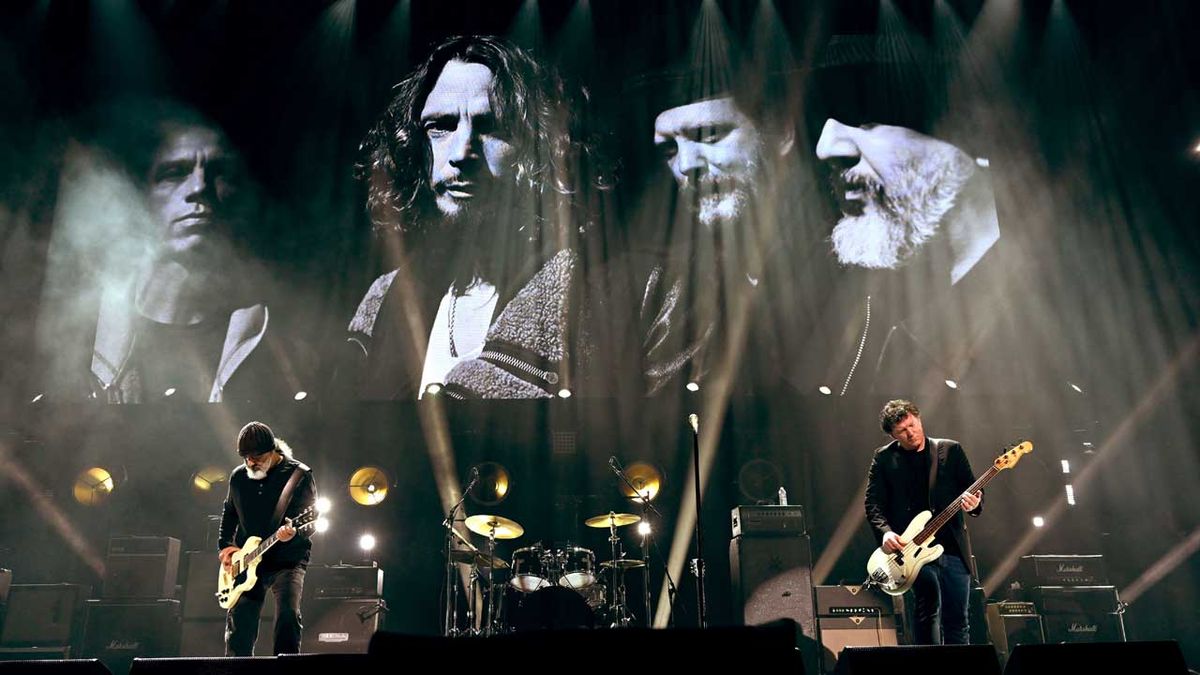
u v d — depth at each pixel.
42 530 8.25
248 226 8.54
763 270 8.43
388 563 8.37
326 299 8.41
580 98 8.76
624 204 8.56
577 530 8.40
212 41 8.90
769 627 2.19
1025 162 8.62
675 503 8.47
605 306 8.38
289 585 4.49
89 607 7.02
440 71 8.85
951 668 3.19
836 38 8.84
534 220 8.54
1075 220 8.53
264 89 8.83
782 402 8.34
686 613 8.27
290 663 3.32
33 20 8.80
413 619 8.29
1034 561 7.41
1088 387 8.31
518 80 8.80
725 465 8.45
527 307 8.36
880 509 4.65
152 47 8.87
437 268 8.47
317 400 8.23
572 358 8.27
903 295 8.40
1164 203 8.56
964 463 4.65
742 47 8.83
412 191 8.62
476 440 8.55
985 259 8.41
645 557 7.55
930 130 8.66
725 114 8.68
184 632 6.83
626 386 8.23
